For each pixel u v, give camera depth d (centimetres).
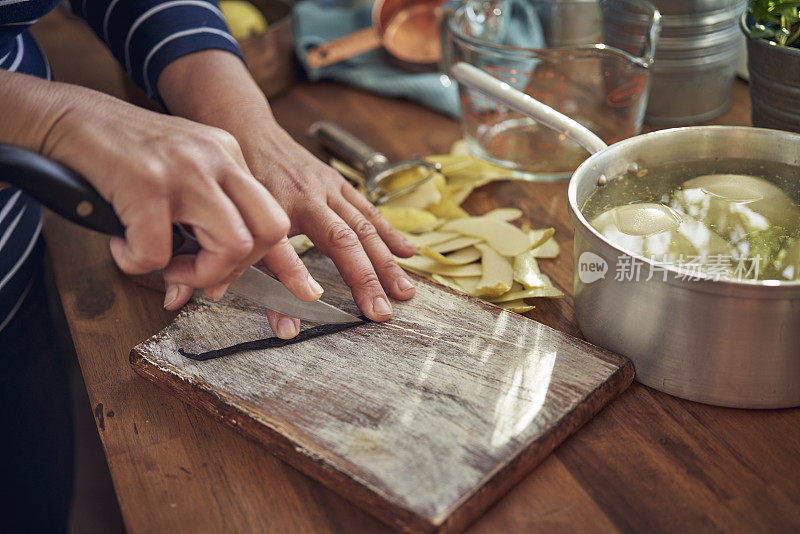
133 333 67
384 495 46
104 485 65
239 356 58
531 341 58
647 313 51
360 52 112
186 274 47
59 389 69
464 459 48
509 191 83
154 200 43
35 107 44
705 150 62
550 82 86
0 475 62
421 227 75
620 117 86
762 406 52
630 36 84
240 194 45
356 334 60
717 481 49
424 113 103
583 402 52
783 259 51
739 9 84
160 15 73
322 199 65
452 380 55
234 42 75
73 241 80
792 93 68
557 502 48
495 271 67
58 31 138
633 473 50
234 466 53
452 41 88
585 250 53
